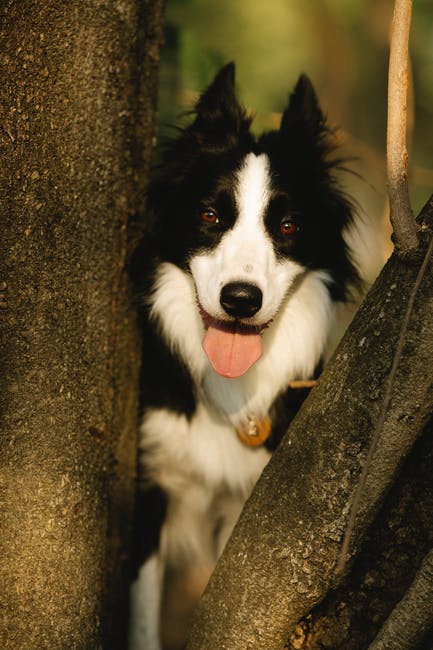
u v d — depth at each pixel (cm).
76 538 267
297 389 358
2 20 234
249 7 691
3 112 237
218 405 347
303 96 358
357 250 381
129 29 292
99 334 291
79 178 270
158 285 344
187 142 356
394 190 201
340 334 385
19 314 245
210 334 321
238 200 327
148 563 354
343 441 212
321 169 363
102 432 293
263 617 229
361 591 229
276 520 225
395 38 196
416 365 200
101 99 278
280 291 323
